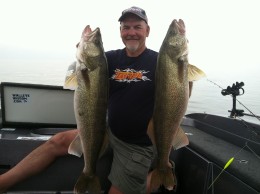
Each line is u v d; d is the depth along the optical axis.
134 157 2.90
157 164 2.50
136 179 2.89
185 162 3.17
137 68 2.97
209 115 4.19
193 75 2.50
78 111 2.56
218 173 2.58
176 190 3.26
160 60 2.48
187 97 2.45
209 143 3.35
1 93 3.76
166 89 2.43
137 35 2.92
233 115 3.86
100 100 2.62
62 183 3.00
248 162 2.68
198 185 2.81
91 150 2.60
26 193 2.92
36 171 2.83
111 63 3.08
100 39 2.72
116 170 2.93
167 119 2.44
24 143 3.07
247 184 2.27
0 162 3.05
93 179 2.60
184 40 2.47
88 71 2.58
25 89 3.79
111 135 3.06
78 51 2.62
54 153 2.88
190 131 3.96
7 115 3.82
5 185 2.72
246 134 3.47
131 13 2.89
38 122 3.86
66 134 2.94
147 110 2.92
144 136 2.94
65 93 3.84
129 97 2.92
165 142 2.46
